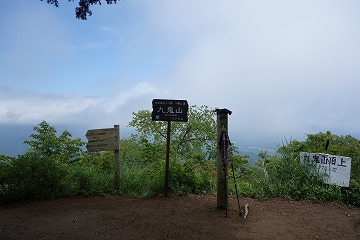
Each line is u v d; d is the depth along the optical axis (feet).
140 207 16.22
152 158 26.17
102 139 19.94
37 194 18.06
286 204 17.10
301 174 19.53
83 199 18.04
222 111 15.25
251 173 23.72
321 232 12.91
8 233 12.52
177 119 18.61
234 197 18.56
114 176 20.01
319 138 23.45
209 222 13.75
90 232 12.64
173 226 13.28
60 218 14.44
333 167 18.63
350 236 12.53
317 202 17.46
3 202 17.07
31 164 18.13
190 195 18.83
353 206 16.80
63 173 18.74
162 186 19.38
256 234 12.46
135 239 11.91
